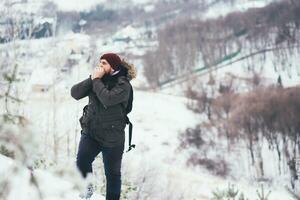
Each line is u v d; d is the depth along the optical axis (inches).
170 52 6422.2
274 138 3321.9
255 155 3250.5
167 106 4357.8
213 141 3427.7
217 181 2486.5
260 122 3444.9
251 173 3029.0
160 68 5905.5
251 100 3740.2
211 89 5054.1
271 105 3548.2
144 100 4542.3
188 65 6063.0
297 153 3198.8
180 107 4333.2
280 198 2204.7
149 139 3452.3
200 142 3403.1
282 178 2992.1
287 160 3154.5
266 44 6727.4
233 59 6437.0
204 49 6510.8
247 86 5359.3
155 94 4825.3
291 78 5964.6
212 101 4227.4
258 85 5374.0
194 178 2335.1
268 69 6161.4
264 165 3184.1
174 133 3604.8
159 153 3169.3
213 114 3922.2
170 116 4052.7
